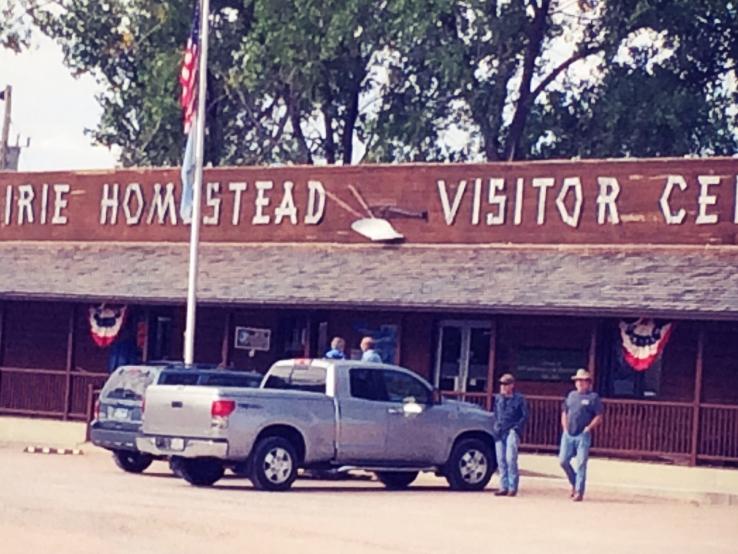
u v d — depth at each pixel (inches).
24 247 1620.3
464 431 1073.5
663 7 1921.8
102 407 1115.9
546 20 2001.7
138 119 2151.8
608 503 1034.1
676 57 1972.2
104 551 647.1
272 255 1477.6
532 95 2017.7
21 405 1555.1
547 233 1370.6
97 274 1536.7
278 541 709.3
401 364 1429.6
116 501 860.0
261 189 1505.9
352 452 1029.2
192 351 1341.0
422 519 848.3
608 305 1259.2
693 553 746.8
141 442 1018.1
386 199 1445.6
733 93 1985.7
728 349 1290.6
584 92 2015.3
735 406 1231.5
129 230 1582.2
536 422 1314.0
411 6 1849.2
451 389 1414.9
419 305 1337.4
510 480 1045.2
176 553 651.5
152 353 1568.7
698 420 1230.9
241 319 1520.7
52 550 642.2
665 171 1325.0
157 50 2076.8
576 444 1037.2
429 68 1972.2
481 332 1406.3
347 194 1465.3
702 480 1205.7
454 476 1072.2
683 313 1227.9
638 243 1331.2
